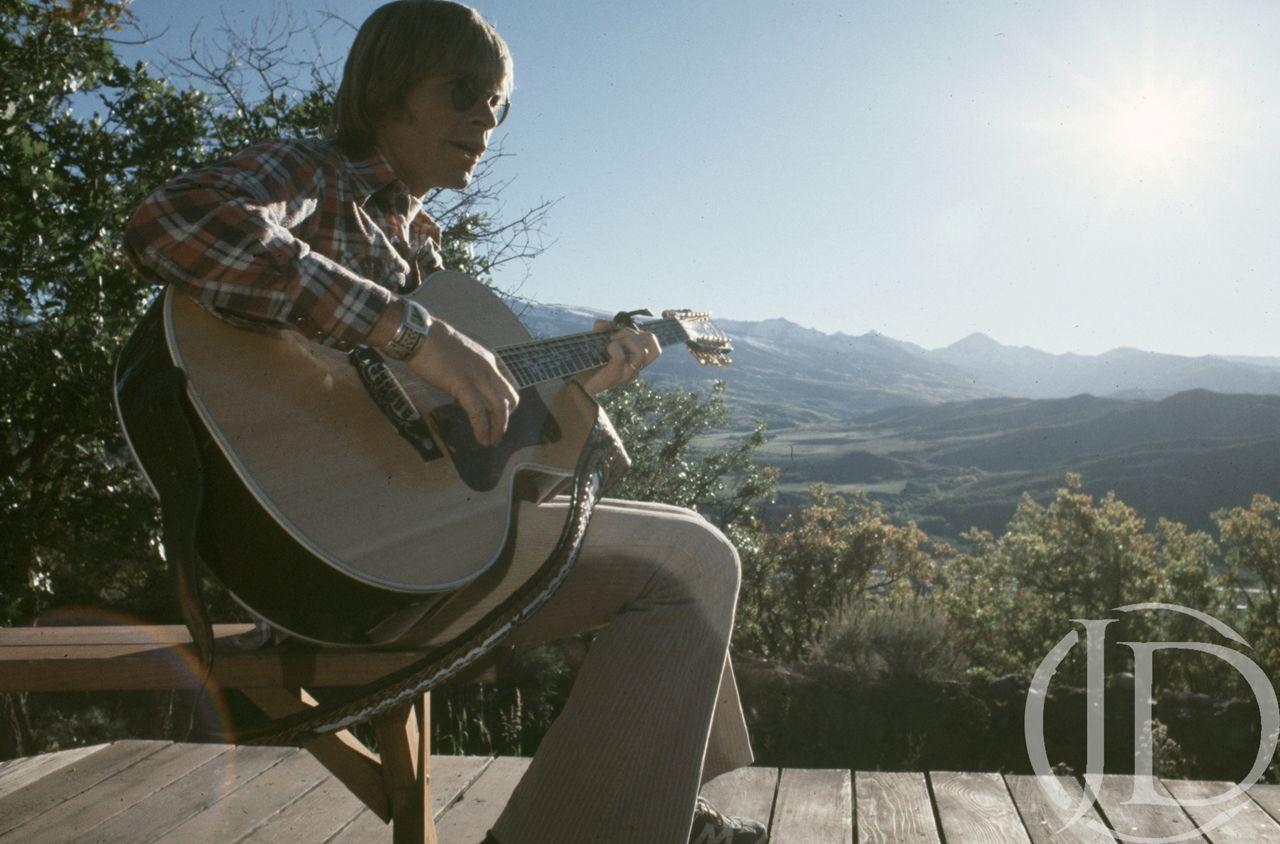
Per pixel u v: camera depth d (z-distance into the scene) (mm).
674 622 1521
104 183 7156
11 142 6438
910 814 2520
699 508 17297
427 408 1465
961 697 11992
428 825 1713
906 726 11820
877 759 11703
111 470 7977
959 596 26328
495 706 9906
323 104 7859
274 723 1299
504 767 2859
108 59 7047
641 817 1432
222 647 1651
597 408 1673
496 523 1428
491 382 1339
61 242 6891
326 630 1337
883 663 12336
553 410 1672
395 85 1541
